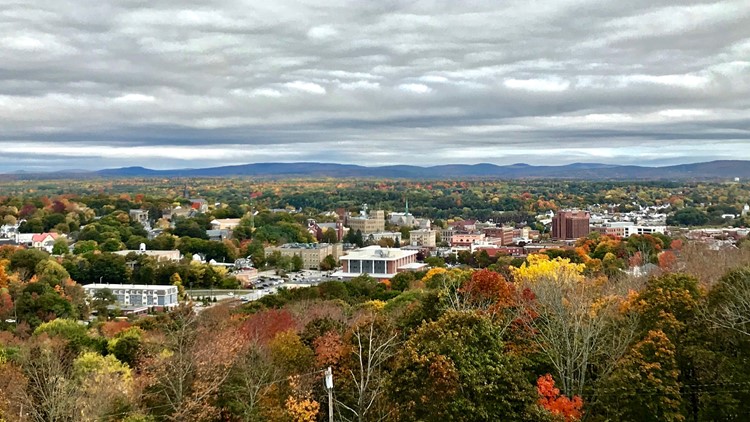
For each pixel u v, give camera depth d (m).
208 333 122.56
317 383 103.81
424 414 80.88
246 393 101.44
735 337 94.19
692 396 91.25
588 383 100.69
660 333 90.75
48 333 162.38
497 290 129.00
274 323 152.25
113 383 104.06
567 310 107.81
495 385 80.62
